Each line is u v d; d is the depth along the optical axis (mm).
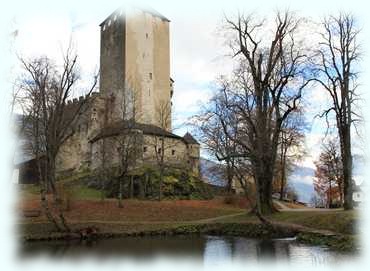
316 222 34219
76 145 81938
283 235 34562
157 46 95062
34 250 29266
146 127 75250
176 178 66438
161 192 61000
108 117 79812
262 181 41750
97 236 36219
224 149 41344
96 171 69250
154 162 69812
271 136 44000
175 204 53719
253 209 42844
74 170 80438
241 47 42594
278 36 41625
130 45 90312
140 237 37219
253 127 40156
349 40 39844
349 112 39469
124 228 38812
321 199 79250
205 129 41844
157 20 95938
